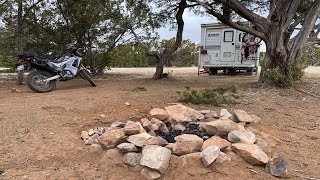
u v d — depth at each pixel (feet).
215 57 47.34
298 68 27.02
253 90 25.71
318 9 27.04
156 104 18.37
